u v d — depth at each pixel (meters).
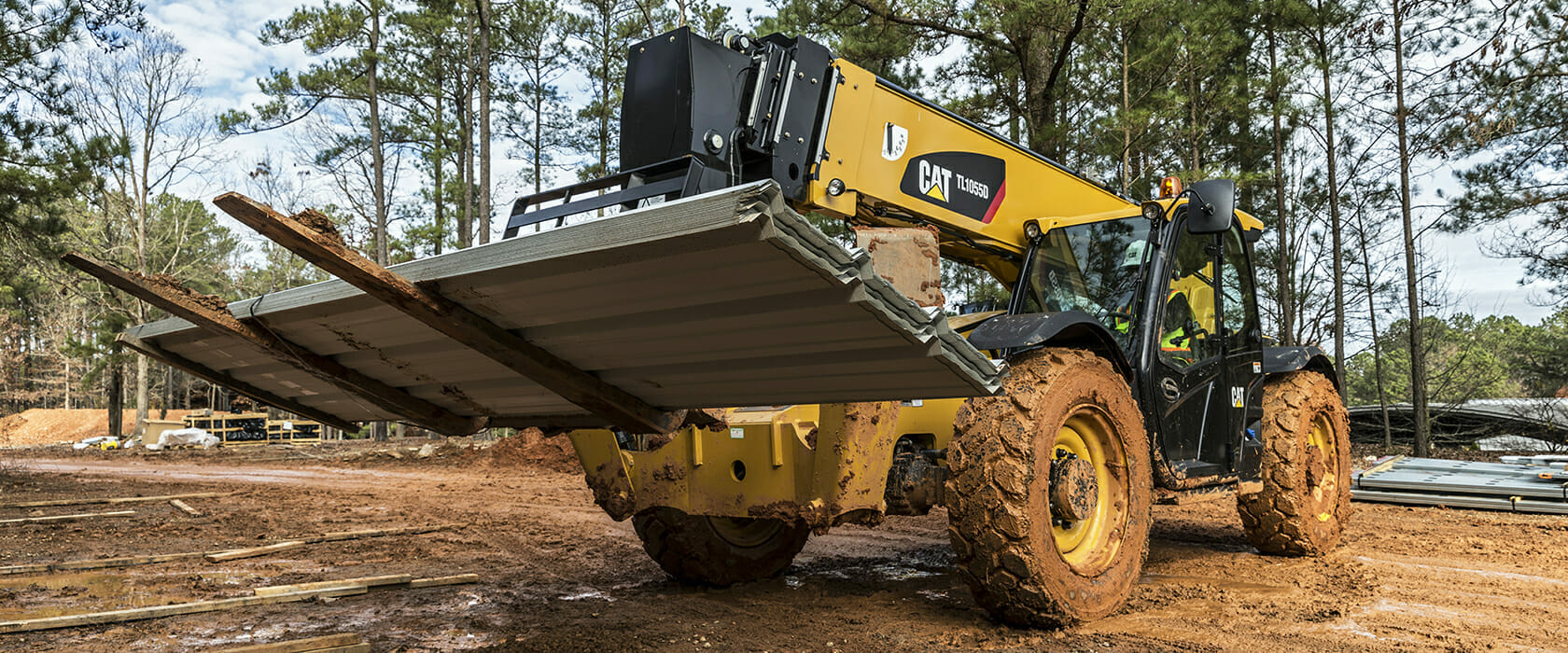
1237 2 14.27
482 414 3.77
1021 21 11.59
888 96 4.16
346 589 4.62
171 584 4.95
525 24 25.77
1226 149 16.89
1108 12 11.41
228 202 2.03
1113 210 5.17
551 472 12.95
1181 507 7.82
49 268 22.08
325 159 28.05
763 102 3.80
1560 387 15.48
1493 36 8.55
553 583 4.88
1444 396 17.91
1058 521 3.76
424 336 2.88
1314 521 5.33
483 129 21.06
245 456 18.64
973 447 3.51
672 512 4.48
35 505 9.05
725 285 2.21
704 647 3.50
